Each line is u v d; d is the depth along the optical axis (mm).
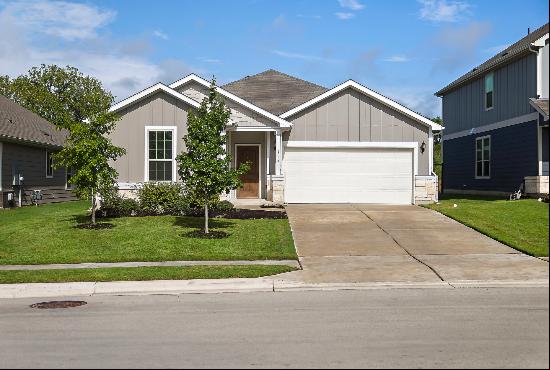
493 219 16891
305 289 10047
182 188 19234
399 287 10062
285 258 12672
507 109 24859
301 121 22359
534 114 22406
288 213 19078
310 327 7262
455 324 7297
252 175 22781
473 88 28609
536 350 6105
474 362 5707
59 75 59156
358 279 10625
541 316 7727
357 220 17609
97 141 15930
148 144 20172
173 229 15711
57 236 14977
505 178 24984
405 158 22438
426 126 22328
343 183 22422
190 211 18547
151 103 20188
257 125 21391
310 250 13492
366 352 6105
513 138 24250
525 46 22422
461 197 26453
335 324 7402
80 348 6480
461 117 30188
